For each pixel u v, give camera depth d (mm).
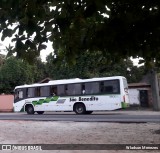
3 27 5074
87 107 27203
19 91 31688
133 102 40062
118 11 5637
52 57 6238
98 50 6242
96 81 26969
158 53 6500
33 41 5355
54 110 28984
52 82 29594
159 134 12312
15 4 4703
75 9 5105
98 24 5762
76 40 5953
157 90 32312
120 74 39219
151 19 5645
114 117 21688
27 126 17625
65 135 13125
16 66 46312
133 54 6191
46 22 5246
